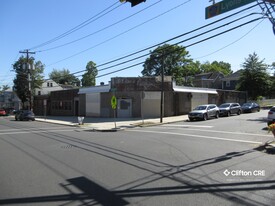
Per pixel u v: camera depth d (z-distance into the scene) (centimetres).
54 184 751
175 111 3844
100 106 3944
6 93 9606
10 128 2653
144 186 728
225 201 612
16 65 6650
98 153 1209
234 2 1065
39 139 1742
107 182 766
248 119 2916
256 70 5403
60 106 5094
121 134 2022
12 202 619
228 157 1099
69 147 1391
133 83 3688
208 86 7075
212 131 2036
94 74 9000
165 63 6875
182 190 692
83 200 627
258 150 1258
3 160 1078
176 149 1295
